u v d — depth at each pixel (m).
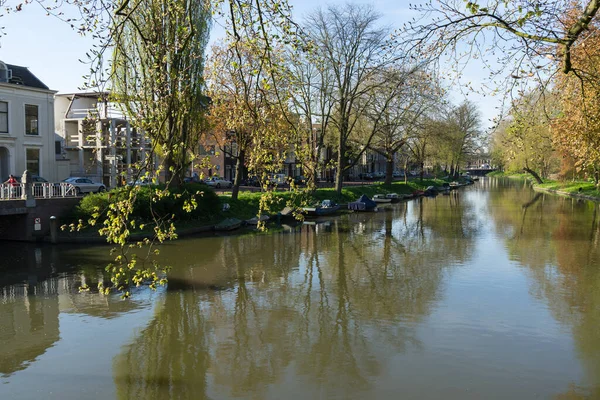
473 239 25.48
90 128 9.94
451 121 51.84
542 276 17.05
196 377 9.71
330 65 37.97
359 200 41.88
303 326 12.45
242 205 33.09
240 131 28.52
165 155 7.07
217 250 22.48
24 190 22.84
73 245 22.47
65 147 42.47
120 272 7.38
